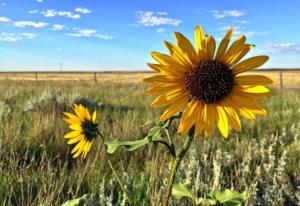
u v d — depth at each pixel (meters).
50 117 7.82
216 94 2.16
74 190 4.35
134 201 3.74
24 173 4.53
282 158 5.06
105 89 19.27
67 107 10.02
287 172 5.20
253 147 5.96
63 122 7.65
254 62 2.24
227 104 2.20
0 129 6.62
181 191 2.92
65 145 6.09
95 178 4.55
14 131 6.50
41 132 6.73
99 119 8.59
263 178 4.93
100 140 6.38
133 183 4.19
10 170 4.69
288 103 12.55
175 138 6.43
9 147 5.68
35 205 3.79
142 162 5.61
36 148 5.91
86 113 2.89
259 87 2.22
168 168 4.75
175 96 2.13
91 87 21.06
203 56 2.21
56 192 4.06
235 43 2.23
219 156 5.46
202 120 2.15
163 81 2.13
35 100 10.34
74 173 4.85
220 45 2.24
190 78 2.15
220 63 2.23
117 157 5.75
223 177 4.82
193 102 2.16
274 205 4.09
